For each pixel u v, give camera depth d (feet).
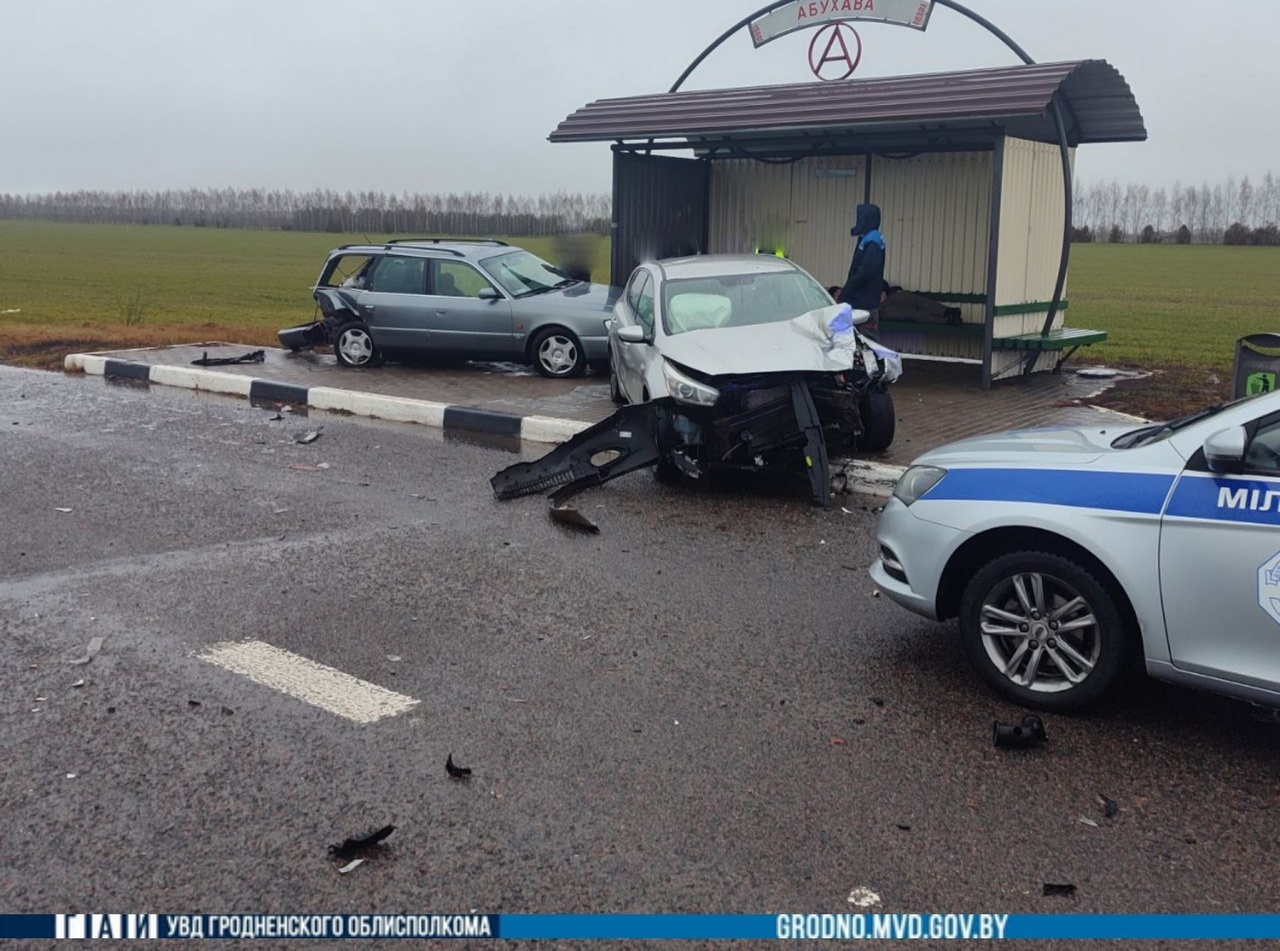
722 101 46.42
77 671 17.88
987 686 17.35
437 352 47.52
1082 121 46.29
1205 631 14.73
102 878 12.34
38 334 61.21
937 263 48.60
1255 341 31.17
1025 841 13.09
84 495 28.94
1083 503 15.64
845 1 47.11
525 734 15.70
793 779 14.48
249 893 12.06
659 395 29.37
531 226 164.66
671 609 20.88
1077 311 96.02
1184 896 12.09
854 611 20.83
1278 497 14.12
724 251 53.67
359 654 18.58
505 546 24.84
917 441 33.42
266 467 32.24
